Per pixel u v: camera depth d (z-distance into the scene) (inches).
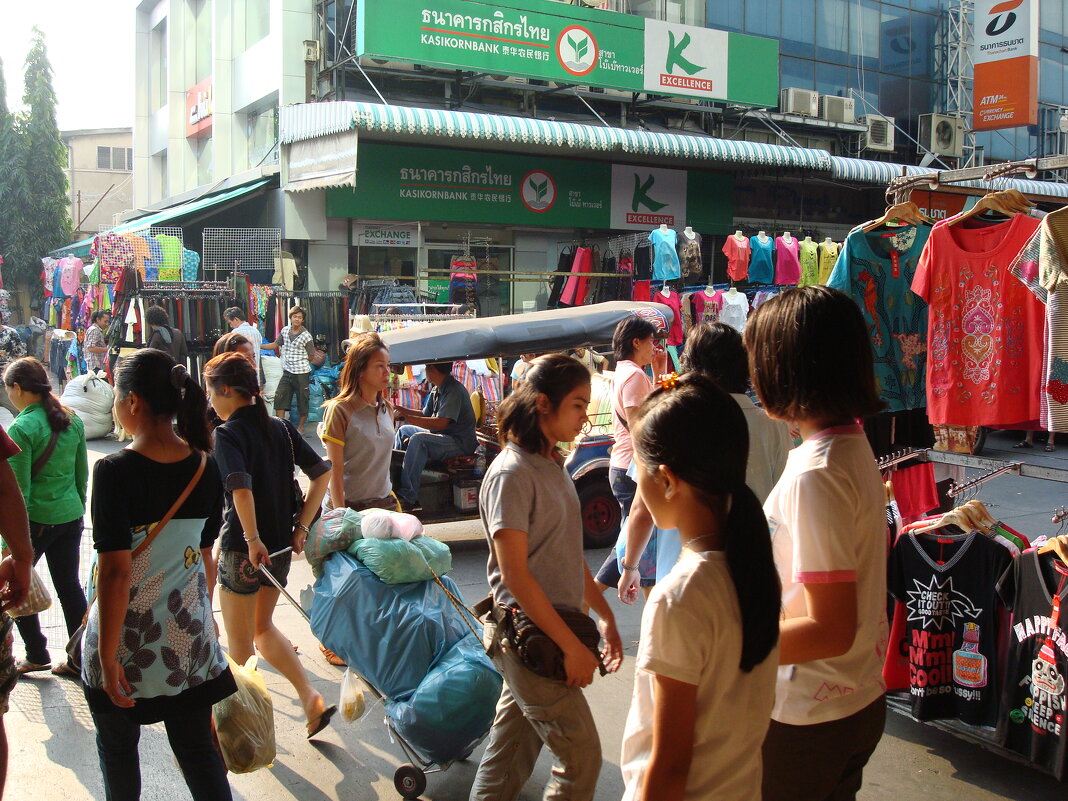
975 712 156.1
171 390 117.3
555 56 593.0
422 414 303.4
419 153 594.9
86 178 1316.4
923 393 193.2
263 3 684.1
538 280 650.2
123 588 112.0
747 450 71.8
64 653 201.8
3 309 776.3
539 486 112.5
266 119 699.4
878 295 187.2
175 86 883.4
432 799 144.9
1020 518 340.5
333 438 188.7
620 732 171.2
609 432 298.8
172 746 122.0
